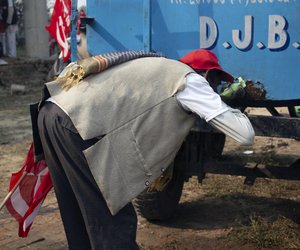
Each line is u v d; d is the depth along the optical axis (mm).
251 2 3377
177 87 2629
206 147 3896
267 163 4191
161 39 3600
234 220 4359
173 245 3914
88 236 3006
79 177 2713
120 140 2635
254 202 4766
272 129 3369
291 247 3805
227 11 3438
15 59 13758
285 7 3320
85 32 3969
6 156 6566
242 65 3463
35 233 4199
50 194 5098
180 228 4223
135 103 2648
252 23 3398
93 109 2637
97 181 2637
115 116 2641
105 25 3807
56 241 4051
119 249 2713
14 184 3262
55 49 14992
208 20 3482
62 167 2859
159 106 2648
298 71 3365
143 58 2818
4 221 4457
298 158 4141
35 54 14594
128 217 2760
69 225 2996
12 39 14203
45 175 3215
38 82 13219
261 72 3434
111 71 2736
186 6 3518
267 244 3865
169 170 3543
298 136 3330
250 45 3426
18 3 21344
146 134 2652
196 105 2623
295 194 4957
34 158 3037
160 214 4180
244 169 3760
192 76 2676
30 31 14578
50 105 2760
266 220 4297
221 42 3482
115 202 2652
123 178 2646
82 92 2693
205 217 4441
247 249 3820
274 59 3398
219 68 2939
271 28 3367
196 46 3533
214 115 2596
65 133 2652
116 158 2635
